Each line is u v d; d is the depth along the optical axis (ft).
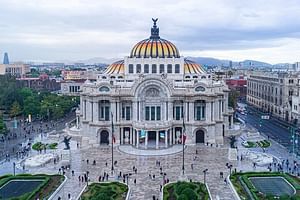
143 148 544.21
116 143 571.69
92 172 432.25
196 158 490.90
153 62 633.61
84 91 587.27
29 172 432.25
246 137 616.80
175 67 636.48
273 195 342.03
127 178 403.95
